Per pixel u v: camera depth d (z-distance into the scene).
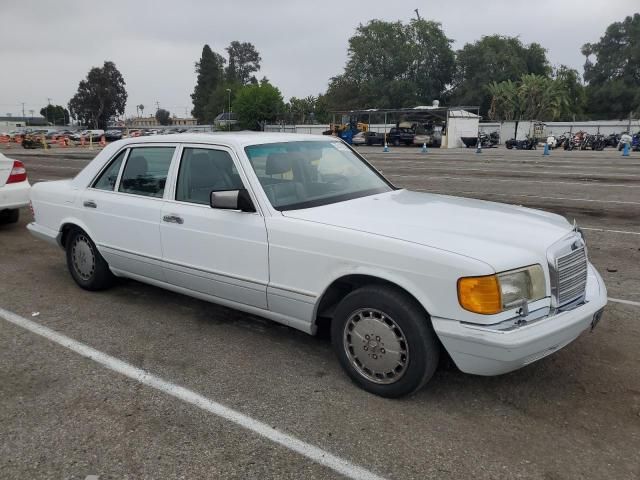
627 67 89.44
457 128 43.22
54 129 108.50
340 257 3.42
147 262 4.64
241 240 3.91
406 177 16.64
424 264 3.10
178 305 5.12
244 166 4.00
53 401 3.42
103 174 5.12
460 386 3.56
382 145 46.47
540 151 35.56
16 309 5.04
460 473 2.71
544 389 3.52
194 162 4.36
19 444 2.98
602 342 4.21
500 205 4.25
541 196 11.99
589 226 8.66
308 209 3.85
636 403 3.34
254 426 3.13
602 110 89.06
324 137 4.90
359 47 84.38
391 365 3.33
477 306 2.96
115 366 3.88
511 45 82.88
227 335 4.42
